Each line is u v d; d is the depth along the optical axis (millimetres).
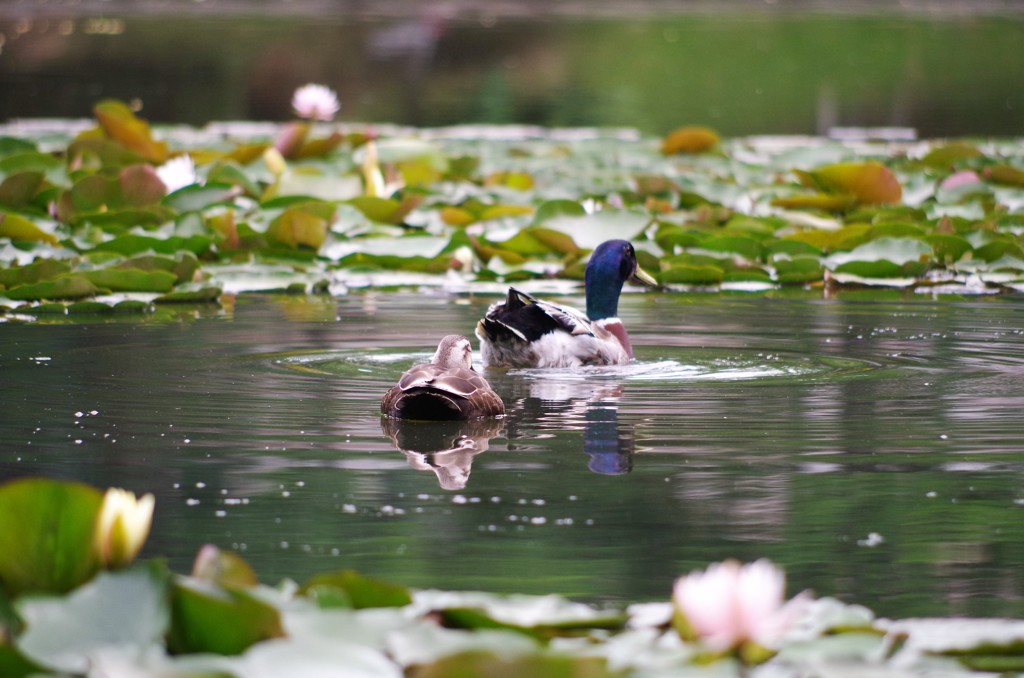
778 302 16594
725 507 8125
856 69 47531
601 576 6883
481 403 10469
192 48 50281
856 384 11750
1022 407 10805
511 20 59625
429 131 33875
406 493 8398
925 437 9836
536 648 4766
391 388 10945
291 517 7875
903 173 24609
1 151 23797
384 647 4766
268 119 37688
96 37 52656
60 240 17531
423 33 54219
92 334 13867
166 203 19500
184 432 9930
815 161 25453
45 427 10023
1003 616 6363
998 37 54969
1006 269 18094
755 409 10812
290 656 4602
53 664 4480
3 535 4938
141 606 4688
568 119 37906
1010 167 23484
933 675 4949
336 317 15164
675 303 16562
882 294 17281
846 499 8281
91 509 4969
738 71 47500
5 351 12898
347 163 24531
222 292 16734
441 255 18078
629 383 11953
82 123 32250
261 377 11930
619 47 51969
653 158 26906
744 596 4516
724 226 20328
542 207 18766
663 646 4988
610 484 8633
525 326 12875
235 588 4688
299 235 18359
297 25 57188
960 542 7469
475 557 7164
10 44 50406
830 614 5457
